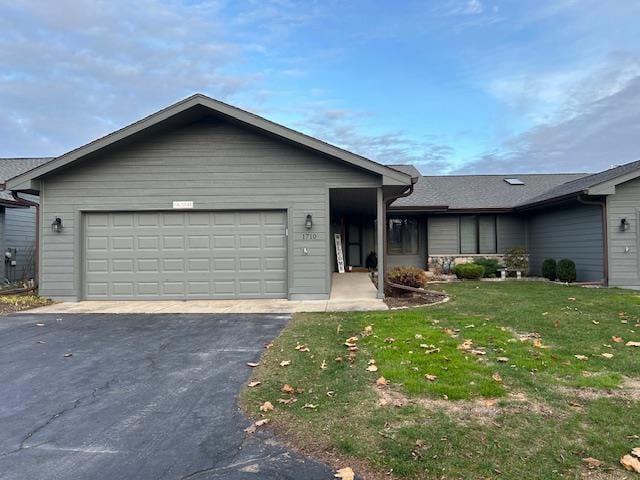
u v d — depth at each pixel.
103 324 7.24
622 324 6.47
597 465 2.61
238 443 3.08
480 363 4.55
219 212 10.02
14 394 4.11
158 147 9.98
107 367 4.89
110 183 9.94
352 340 5.68
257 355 5.24
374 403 3.61
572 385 3.92
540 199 14.17
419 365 4.50
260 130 9.71
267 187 9.91
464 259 15.70
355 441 2.99
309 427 3.24
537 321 6.67
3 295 10.19
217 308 8.71
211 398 3.93
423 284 10.37
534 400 3.60
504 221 16.05
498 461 2.68
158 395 4.03
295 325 6.84
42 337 6.33
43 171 9.59
